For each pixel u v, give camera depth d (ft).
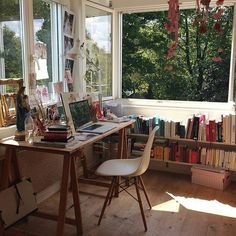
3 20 8.34
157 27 13.23
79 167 11.58
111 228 8.05
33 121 7.86
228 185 11.15
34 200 8.23
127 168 8.36
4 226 7.21
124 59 13.98
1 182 7.55
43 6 9.86
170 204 9.53
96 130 8.71
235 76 11.65
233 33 11.49
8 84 8.01
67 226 8.15
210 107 12.15
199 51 12.66
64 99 8.91
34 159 9.18
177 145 11.64
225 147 11.43
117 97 14.07
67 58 10.93
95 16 12.30
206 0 6.74
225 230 7.99
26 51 9.04
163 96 13.55
